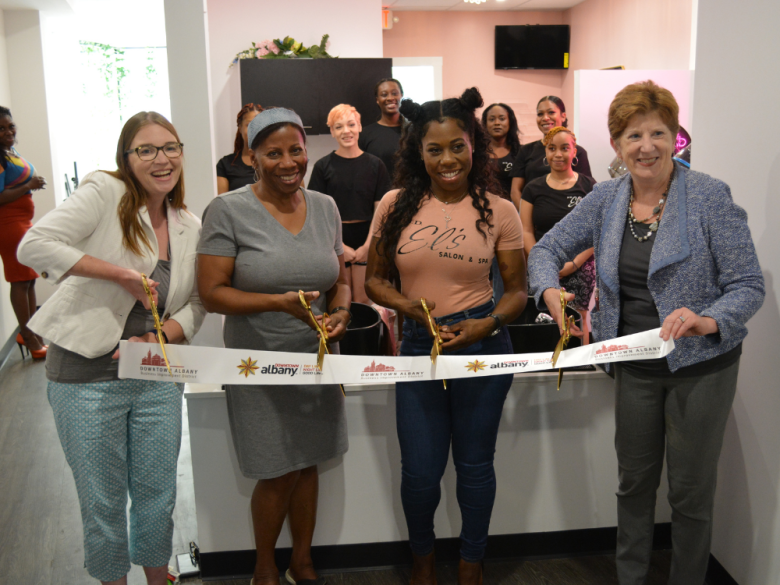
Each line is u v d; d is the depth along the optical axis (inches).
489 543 96.1
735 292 68.2
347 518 94.5
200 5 123.6
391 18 339.3
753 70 79.8
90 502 72.4
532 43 346.6
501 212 76.4
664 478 95.3
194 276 76.4
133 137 69.2
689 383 72.2
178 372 69.4
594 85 198.8
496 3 327.9
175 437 76.4
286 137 72.0
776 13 75.7
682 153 186.2
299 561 90.3
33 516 113.4
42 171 263.3
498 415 78.7
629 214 74.1
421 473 78.9
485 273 77.1
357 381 73.1
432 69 266.4
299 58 203.0
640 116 68.4
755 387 82.4
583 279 124.5
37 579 95.7
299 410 80.4
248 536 93.5
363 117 206.5
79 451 71.5
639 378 75.5
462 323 72.9
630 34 289.3
